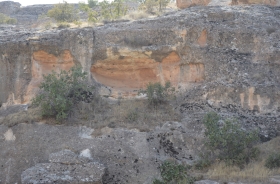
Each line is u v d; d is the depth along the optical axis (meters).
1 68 19.16
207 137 15.30
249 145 15.05
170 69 19.56
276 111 16.81
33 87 18.95
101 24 22.05
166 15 21.56
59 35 19.45
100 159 14.83
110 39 19.33
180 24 19.39
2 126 16.55
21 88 18.92
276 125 16.22
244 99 17.33
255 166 13.53
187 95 18.30
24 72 19.14
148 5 27.47
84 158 14.41
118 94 19.19
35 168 13.91
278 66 18.02
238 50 18.88
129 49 19.12
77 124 16.50
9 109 18.25
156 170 14.40
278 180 12.15
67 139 15.76
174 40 19.17
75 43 19.22
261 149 14.88
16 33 20.39
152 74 19.84
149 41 19.30
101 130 16.12
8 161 15.05
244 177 12.62
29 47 19.08
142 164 14.67
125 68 19.83
